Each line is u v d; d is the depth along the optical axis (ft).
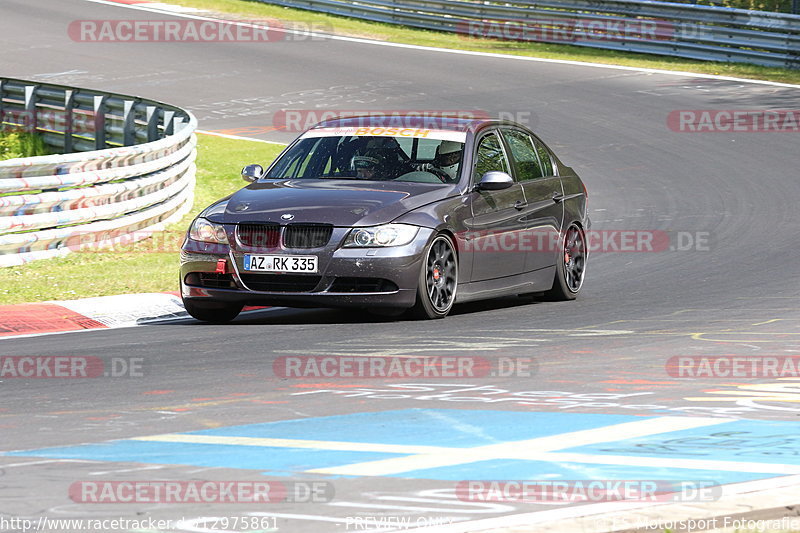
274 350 101.50
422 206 117.80
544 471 60.54
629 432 70.03
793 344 102.73
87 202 166.09
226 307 121.08
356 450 65.57
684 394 82.02
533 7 399.65
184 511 53.83
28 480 59.82
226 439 68.69
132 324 120.37
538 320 118.73
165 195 189.67
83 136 259.80
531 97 315.37
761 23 345.51
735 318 118.11
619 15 380.99
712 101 306.96
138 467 62.08
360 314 123.54
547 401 79.61
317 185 122.21
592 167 243.60
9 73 360.69
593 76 342.44
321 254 113.50
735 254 166.09
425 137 127.85
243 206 118.42
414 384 86.02
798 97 308.40
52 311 125.70
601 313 123.85
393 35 419.33
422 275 115.34
